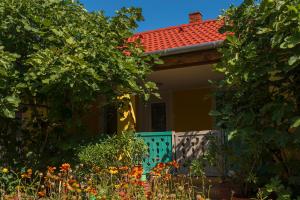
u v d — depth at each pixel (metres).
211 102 11.30
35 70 6.50
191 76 9.91
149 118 12.24
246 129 5.41
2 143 8.00
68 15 7.52
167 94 12.09
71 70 6.29
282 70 5.37
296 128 5.16
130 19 7.88
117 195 5.16
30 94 7.57
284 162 5.86
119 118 8.69
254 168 5.96
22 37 7.18
